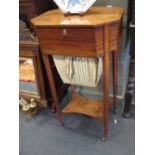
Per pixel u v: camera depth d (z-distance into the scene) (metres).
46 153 1.34
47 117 1.64
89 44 0.99
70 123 1.55
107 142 1.36
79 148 1.34
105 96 1.19
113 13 1.08
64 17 1.10
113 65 1.32
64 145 1.38
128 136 1.39
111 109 1.62
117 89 1.57
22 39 1.38
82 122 1.55
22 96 1.70
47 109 1.72
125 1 1.23
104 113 1.26
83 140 1.40
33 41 1.35
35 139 1.45
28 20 1.36
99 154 1.29
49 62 1.27
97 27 0.93
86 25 0.93
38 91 1.60
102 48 1.02
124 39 1.35
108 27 0.97
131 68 1.32
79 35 0.99
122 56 1.42
